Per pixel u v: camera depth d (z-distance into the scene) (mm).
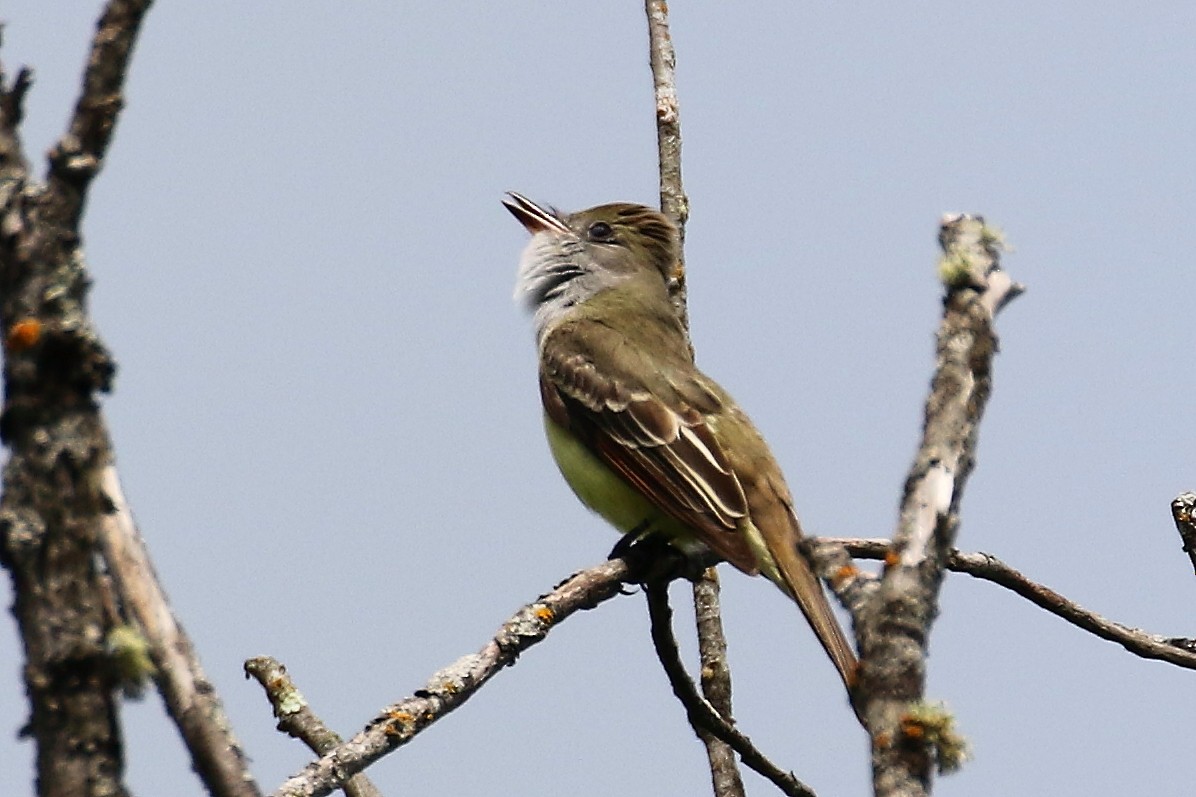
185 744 5738
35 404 5324
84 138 5516
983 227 7504
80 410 5371
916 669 6074
